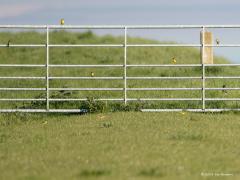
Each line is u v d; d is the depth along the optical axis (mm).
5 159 39406
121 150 40844
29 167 36375
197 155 39281
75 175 33531
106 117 58188
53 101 66375
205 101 66812
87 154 39938
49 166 36531
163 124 52969
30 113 62938
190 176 33219
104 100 63438
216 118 57281
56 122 57031
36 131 51969
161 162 36875
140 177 32812
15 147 44094
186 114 60062
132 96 72312
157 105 64750
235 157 39000
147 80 88312
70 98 68938
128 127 51531
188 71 95062
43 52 123812
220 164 36719
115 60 114500
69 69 105062
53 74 97938
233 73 92375
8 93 78312
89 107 62344
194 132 48062
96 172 33656
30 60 116688
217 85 78000
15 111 62469
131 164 36188
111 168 35094
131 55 119875
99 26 61500
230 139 45531
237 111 61875
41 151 41875
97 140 45438
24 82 89938
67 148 42594
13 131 52719
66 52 122625
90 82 88062
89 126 53219
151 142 43812
